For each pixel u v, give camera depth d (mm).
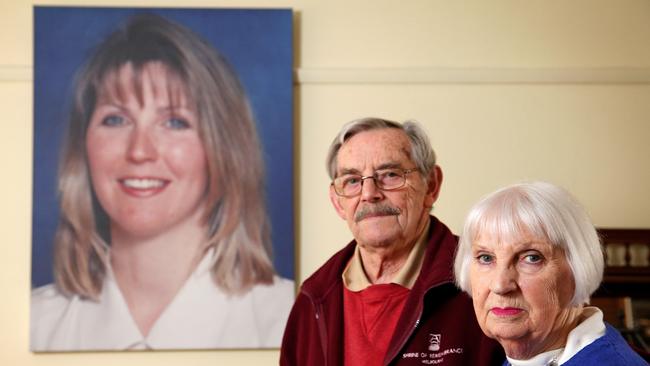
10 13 3926
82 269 3750
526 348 1586
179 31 3885
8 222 3812
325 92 3926
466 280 1696
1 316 3752
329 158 2418
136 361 3723
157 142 3820
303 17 3982
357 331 2246
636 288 3748
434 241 2297
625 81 3963
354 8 3994
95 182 3797
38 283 3730
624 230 3820
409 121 2389
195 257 3771
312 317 2391
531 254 1564
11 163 3844
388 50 3975
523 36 4008
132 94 3844
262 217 3787
